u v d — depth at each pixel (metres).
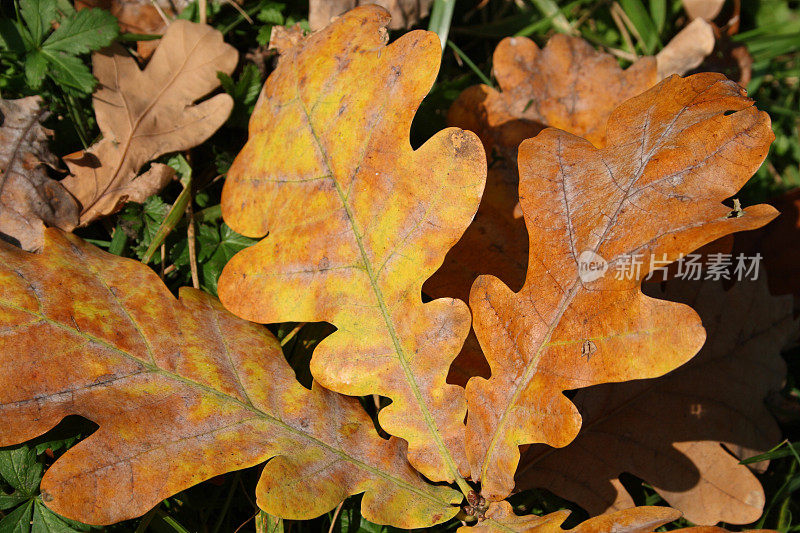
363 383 0.39
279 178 0.41
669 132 0.39
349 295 0.39
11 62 0.44
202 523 0.42
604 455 0.42
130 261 0.40
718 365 0.43
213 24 0.46
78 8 0.45
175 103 0.44
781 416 0.45
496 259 0.43
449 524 0.42
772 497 0.44
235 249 0.44
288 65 0.41
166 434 0.38
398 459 0.39
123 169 0.44
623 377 0.37
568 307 0.38
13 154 0.43
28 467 0.40
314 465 0.38
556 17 0.52
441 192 0.39
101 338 0.39
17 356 0.38
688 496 0.42
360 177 0.40
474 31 0.50
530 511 0.43
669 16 0.52
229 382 0.39
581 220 0.39
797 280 0.46
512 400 0.39
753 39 0.52
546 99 0.45
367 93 0.40
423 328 0.39
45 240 0.39
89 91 0.43
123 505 0.37
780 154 0.52
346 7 0.45
